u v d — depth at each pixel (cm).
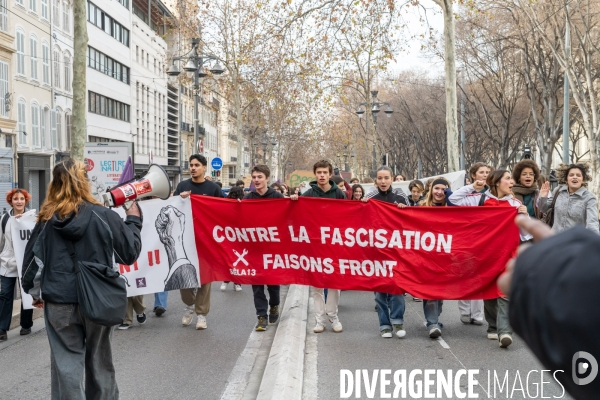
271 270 882
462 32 3375
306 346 805
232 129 9956
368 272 841
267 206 874
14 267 859
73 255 459
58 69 3709
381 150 6062
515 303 102
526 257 104
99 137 4388
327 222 854
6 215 864
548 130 3247
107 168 1866
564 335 95
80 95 1512
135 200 510
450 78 2222
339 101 6012
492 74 3678
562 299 96
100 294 452
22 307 882
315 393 609
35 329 932
